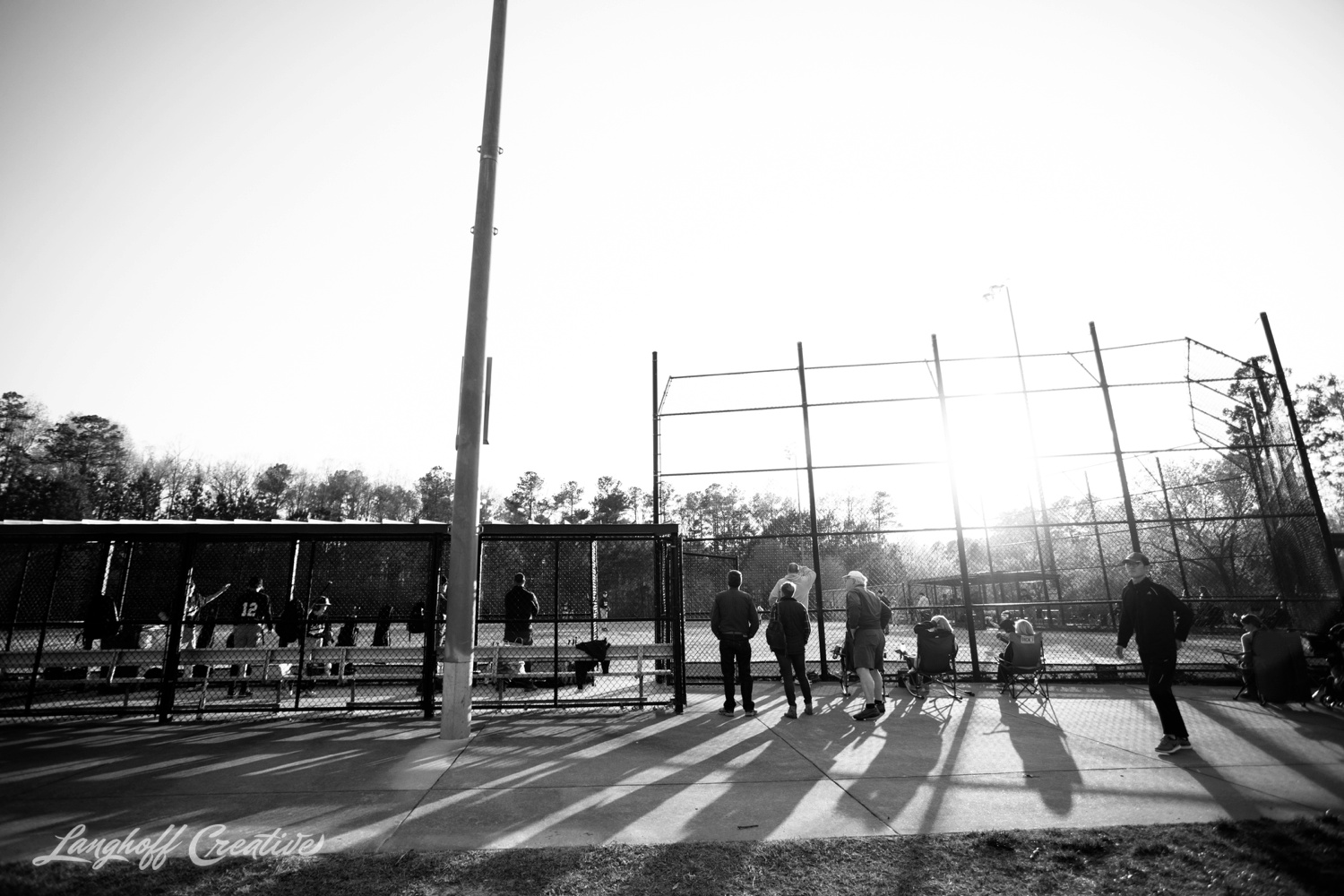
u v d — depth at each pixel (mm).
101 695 10570
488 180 8484
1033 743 7137
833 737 7523
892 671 12555
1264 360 13359
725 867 3893
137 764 6406
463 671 7574
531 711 9406
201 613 12328
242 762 6508
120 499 62562
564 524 9609
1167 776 5816
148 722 8656
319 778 5914
